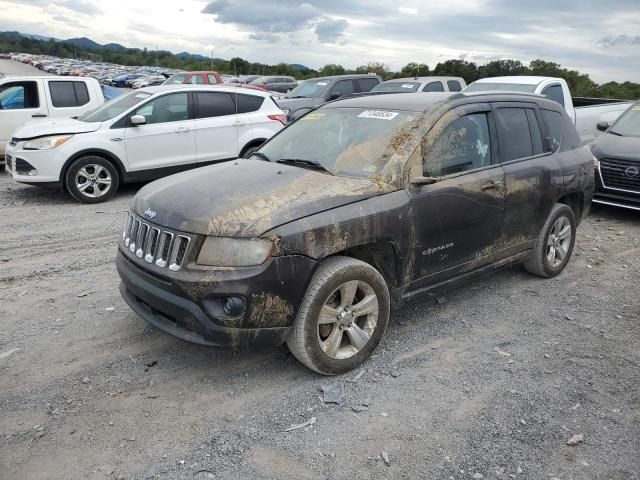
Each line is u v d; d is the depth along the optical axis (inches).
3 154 450.6
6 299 196.9
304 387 144.6
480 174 177.5
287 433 126.2
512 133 194.9
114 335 170.7
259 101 407.8
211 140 384.8
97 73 2402.8
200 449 120.4
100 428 126.9
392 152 159.8
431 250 164.6
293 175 157.6
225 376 149.2
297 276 134.2
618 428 130.1
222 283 128.3
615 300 205.5
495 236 186.7
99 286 210.2
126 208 341.4
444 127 170.1
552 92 429.4
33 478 111.5
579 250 266.1
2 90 447.2
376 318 154.2
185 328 137.0
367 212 145.9
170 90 372.8
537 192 198.8
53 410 133.0
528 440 125.3
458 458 119.0
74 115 469.1
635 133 345.4
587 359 161.9
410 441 124.2
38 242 266.8
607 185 322.7
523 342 171.8
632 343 172.2
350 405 137.0
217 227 131.4
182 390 142.4
